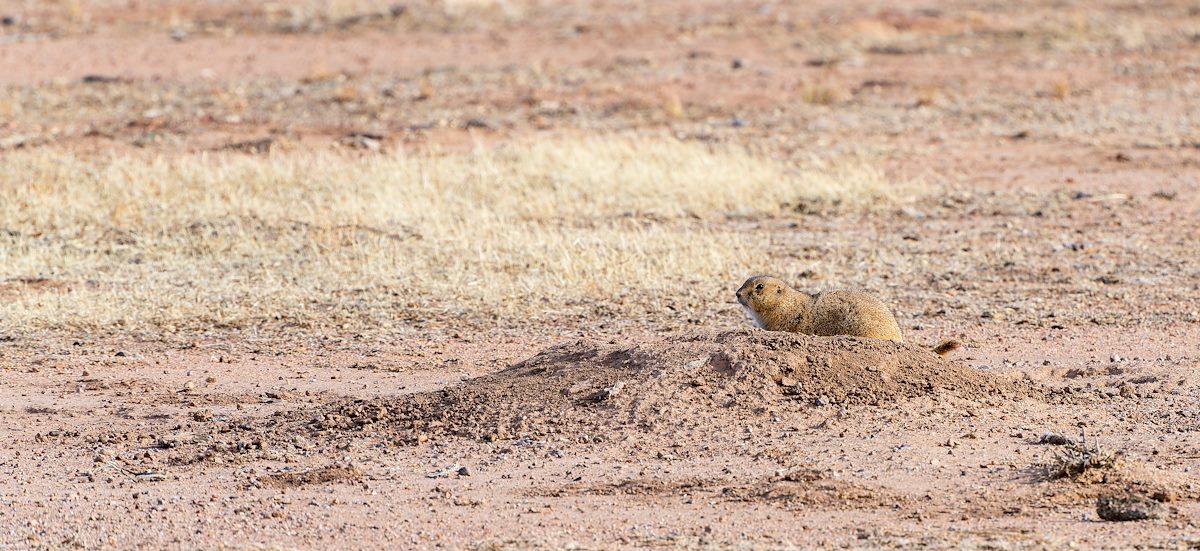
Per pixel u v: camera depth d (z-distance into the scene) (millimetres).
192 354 20922
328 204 30875
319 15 58625
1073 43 55062
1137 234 30047
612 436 15539
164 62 50312
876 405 16125
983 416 15938
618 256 26281
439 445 15766
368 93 45844
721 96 45906
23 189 30969
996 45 54750
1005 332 21938
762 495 13523
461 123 41625
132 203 30562
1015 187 35250
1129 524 12406
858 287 25219
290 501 13812
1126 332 21797
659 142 38688
